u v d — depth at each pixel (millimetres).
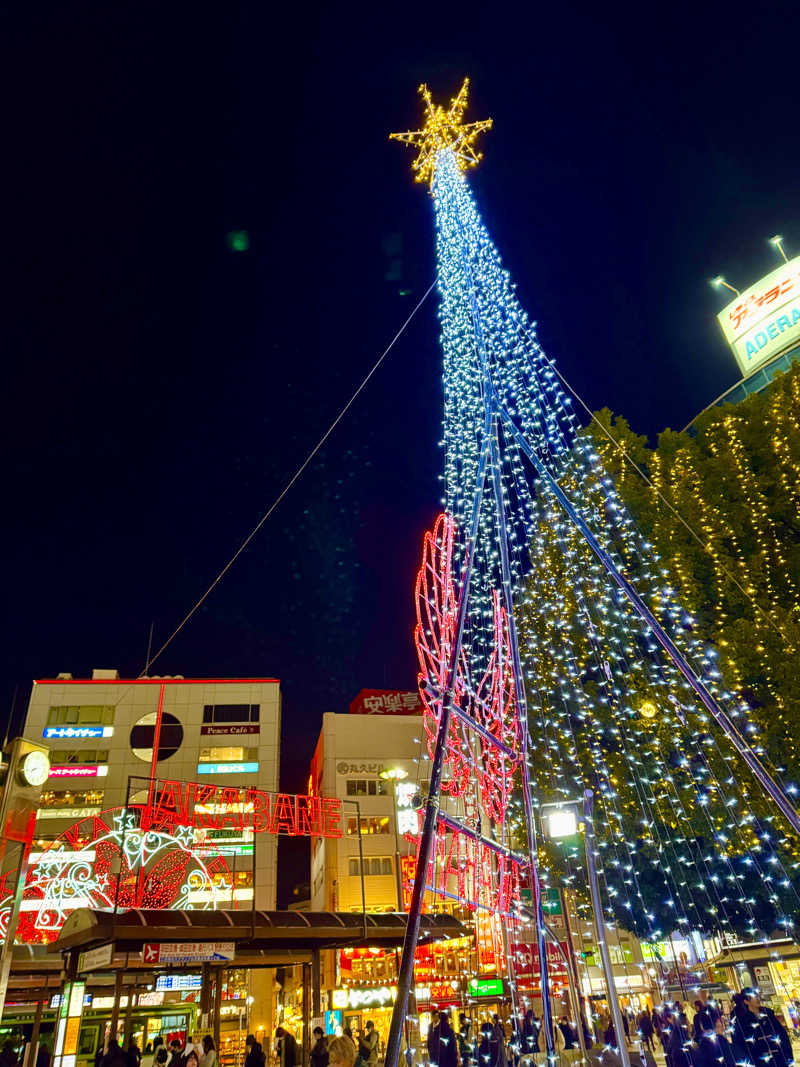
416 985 33875
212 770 52594
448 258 17906
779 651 14492
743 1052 11180
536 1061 14828
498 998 28266
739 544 17000
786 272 30406
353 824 48500
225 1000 41219
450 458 16438
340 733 52438
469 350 16375
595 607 18281
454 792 11078
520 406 15867
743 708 14328
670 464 19281
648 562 17750
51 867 42312
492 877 8500
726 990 18438
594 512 19000
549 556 20266
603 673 17797
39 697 53781
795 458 16672
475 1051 18156
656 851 16328
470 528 7383
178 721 54250
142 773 51656
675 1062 12656
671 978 21297
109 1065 14445
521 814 16906
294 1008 37094
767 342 30562
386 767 51188
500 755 10758
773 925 15953
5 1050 18188
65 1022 14680
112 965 14562
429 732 10844
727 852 14445
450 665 5434
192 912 14969
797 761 13602
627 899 16641
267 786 52281
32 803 8219
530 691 18938
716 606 16359
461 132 19125
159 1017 25641
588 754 17469
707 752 15031
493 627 14477
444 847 7844
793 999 18281
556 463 20203
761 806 13812
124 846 16359
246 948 16797
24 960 19547
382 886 46594
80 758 51688
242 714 55469
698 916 16609
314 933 15977
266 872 46125
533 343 16469
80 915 14430
